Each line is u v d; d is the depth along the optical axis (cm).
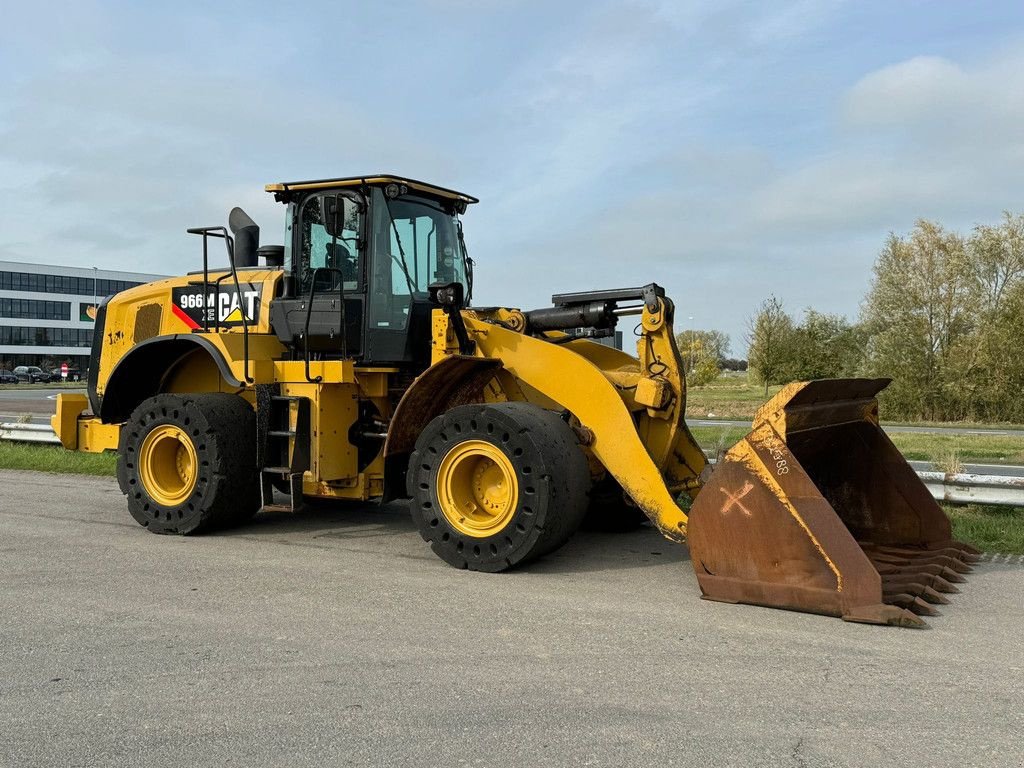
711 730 323
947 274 2964
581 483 587
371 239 701
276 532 731
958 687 367
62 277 9250
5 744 314
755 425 498
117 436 851
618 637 435
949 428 2312
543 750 306
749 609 488
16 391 4312
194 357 816
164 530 711
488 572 579
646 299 620
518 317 676
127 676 380
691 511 515
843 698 354
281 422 706
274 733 321
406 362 713
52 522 764
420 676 379
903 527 618
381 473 704
